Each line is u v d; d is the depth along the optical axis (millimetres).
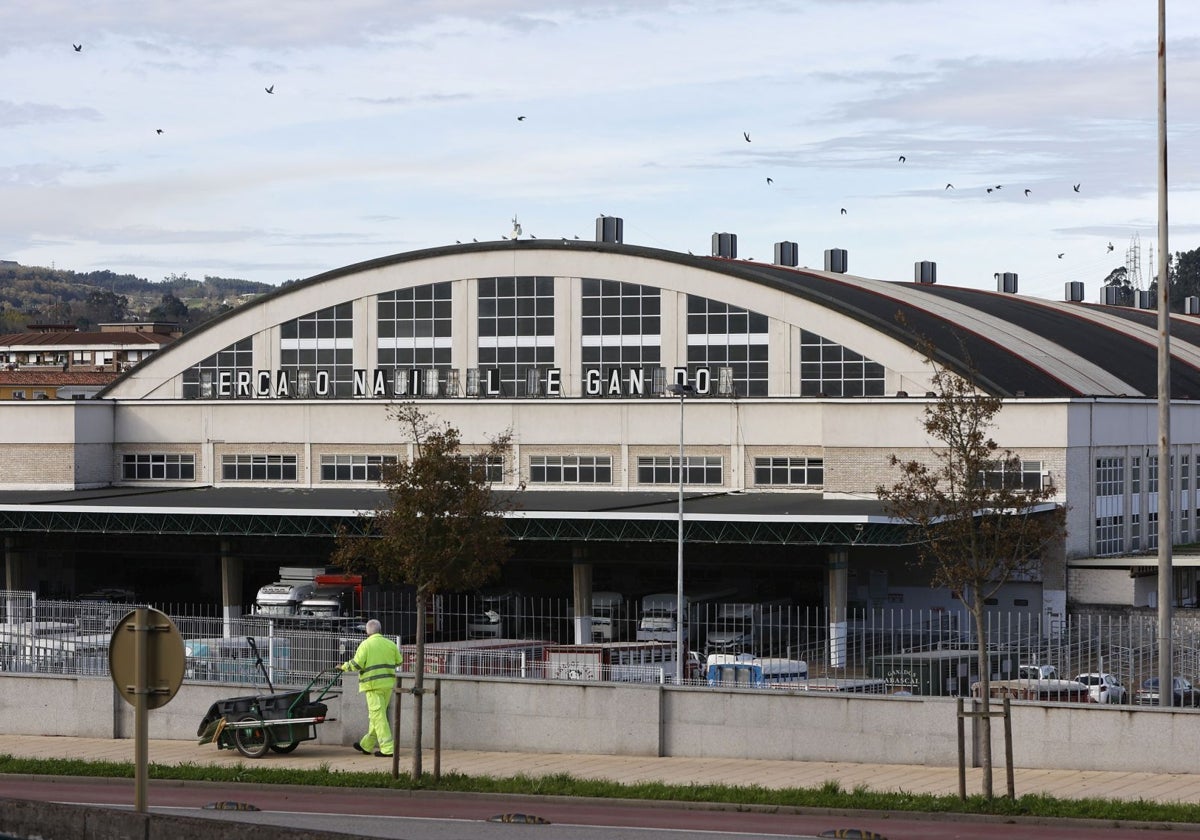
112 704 40094
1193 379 91188
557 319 84250
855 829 26859
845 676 53375
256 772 33906
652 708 35406
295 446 86250
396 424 83938
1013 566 31359
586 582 70438
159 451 89188
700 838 26797
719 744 35094
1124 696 46094
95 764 35000
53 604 44938
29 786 33875
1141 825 27281
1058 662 48031
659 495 77500
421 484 34375
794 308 79688
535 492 80625
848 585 73000
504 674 54469
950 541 32750
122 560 89875
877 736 33844
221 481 87750
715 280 81250
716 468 78125
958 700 29812
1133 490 76188
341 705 38250
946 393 34938
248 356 90312
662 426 79000
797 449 76312
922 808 28656
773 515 63875
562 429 80812
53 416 88062
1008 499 31281
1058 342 87875
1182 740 31609
